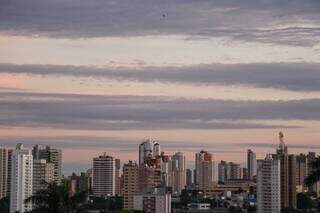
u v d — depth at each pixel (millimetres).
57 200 106125
